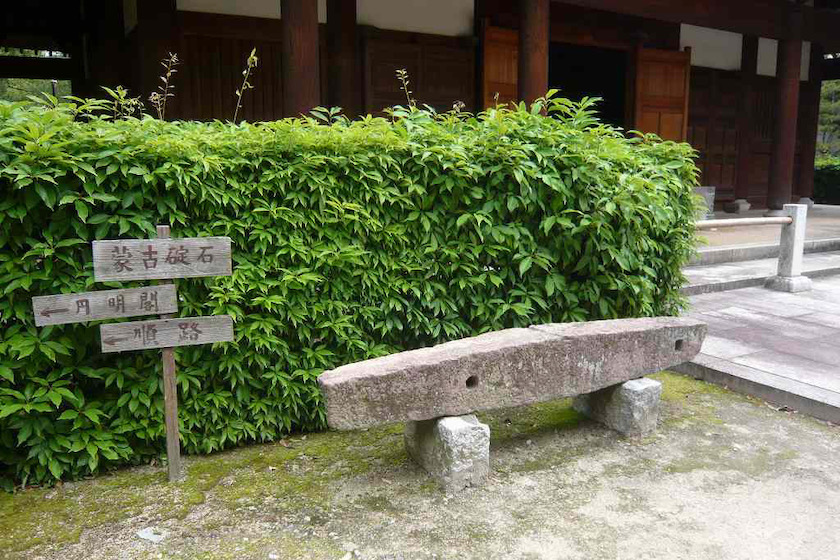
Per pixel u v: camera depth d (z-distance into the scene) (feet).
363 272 11.12
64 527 8.36
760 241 32.40
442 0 33.27
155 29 26.43
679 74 42.27
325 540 8.09
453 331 11.93
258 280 10.41
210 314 10.38
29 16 38.55
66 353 9.16
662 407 12.77
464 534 8.25
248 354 10.39
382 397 8.94
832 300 22.17
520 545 8.01
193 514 8.68
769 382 13.23
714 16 34.94
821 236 35.06
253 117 29.14
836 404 11.87
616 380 11.17
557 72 54.49
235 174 10.33
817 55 54.03
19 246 8.97
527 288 12.43
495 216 12.12
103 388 9.96
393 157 11.39
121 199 9.45
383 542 8.05
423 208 11.67
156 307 9.15
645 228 13.07
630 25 41.29
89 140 9.29
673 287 14.30
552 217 11.96
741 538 8.18
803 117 55.16
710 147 48.03
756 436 11.35
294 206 10.57
